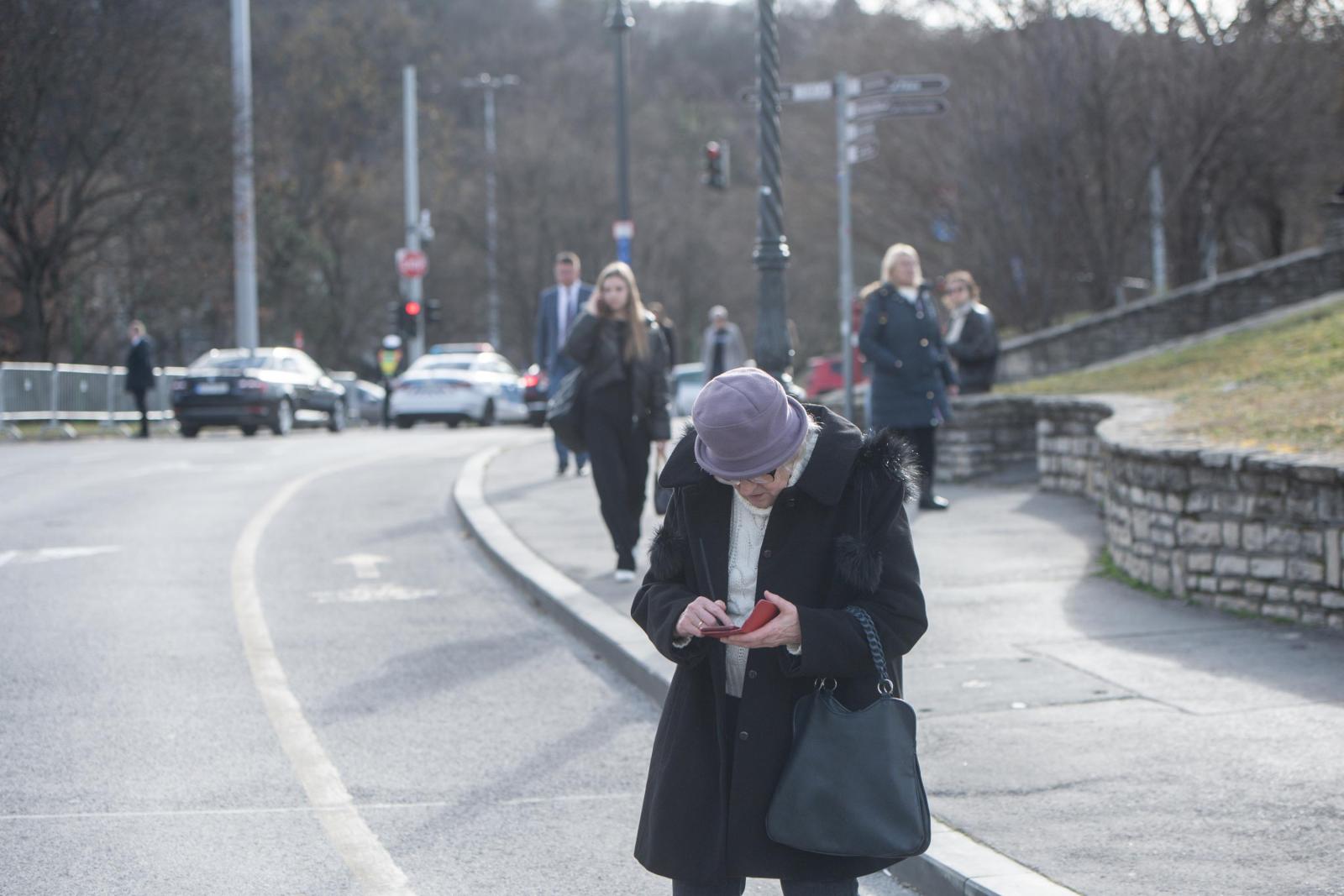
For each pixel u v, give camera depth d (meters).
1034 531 28.94
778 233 25.64
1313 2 67.62
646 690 18.41
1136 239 76.31
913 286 31.52
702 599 8.37
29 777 14.92
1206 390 32.28
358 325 148.00
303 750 15.95
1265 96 68.50
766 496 8.55
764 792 8.33
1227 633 19.41
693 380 96.19
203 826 13.47
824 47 106.44
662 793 8.59
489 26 162.38
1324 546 19.25
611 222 155.75
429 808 14.06
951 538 28.17
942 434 39.66
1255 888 10.86
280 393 72.50
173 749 15.96
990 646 19.06
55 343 100.94
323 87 133.38
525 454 50.22
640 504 24.44
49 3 76.31
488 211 149.50
